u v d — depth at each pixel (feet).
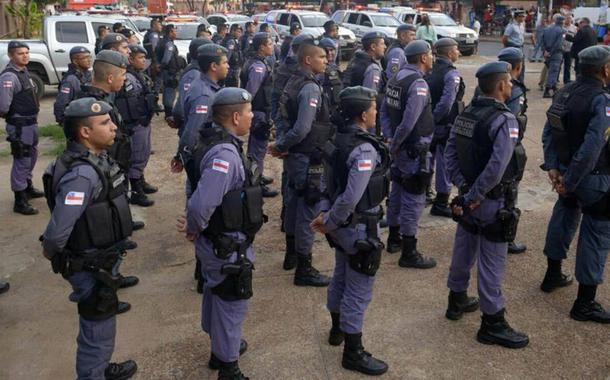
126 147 15.67
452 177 12.49
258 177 10.42
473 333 12.92
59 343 12.90
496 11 106.42
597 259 12.81
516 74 15.17
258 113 21.42
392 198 16.84
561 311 13.74
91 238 9.52
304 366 11.82
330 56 23.70
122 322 13.67
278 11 70.18
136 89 20.22
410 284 15.26
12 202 22.22
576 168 12.26
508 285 15.07
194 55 18.63
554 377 11.30
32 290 15.37
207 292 11.34
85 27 45.14
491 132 11.32
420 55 15.74
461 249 12.84
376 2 113.19
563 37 39.78
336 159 10.69
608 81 12.87
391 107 16.15
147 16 60.54
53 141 31.96
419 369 11.64
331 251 17.61
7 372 11.84
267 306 14.24
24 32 69.92
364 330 13.09
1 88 19.24
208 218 9.78
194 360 12.15
